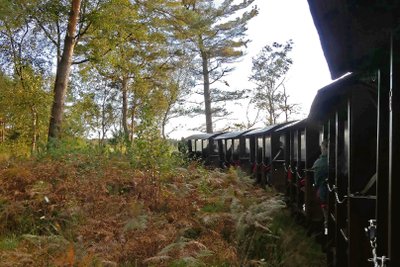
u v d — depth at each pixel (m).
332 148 6.34
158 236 6.23
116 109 29.58
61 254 5.75
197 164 15.04
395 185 2.81
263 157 13.58
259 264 6.54
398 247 2.80
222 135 20.86
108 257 5.90
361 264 4.57
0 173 9.60
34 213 8.21
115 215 7.54
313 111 6.95
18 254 5.75
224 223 7.51
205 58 40.12
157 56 32.91
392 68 2.75
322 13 2.70
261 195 9.81
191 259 5.68
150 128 12.46
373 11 2.53
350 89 4.75
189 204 8.40
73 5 19.47
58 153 13.00
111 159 12.25
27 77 20.47
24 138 20.78
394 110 2.79
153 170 10.56
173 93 35.03
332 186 6.33
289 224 9.05
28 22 21.00
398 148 2.80
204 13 35.47
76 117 23.95
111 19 20.84
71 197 8.36
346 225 5.48
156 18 25.05
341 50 3.06
